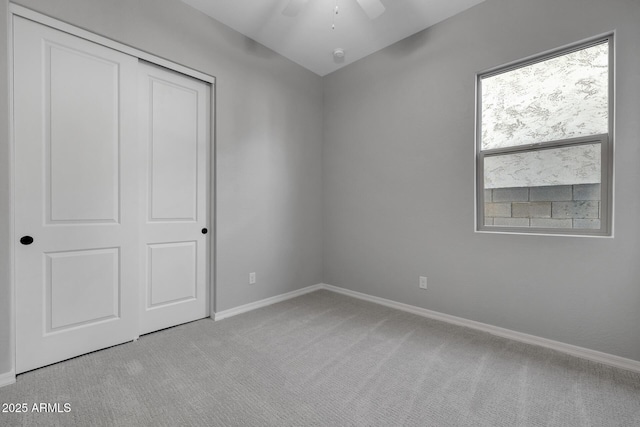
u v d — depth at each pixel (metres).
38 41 1.81
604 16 1.91
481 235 2.46
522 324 2.27
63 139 1.92
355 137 3.38
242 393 1.63
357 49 3.13
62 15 1.86
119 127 2.16
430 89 2.75
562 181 2.16
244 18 2.64
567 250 2.07
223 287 2.75
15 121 1.75
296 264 3.45
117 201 2.16
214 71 2.65
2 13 1.63
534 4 2.18
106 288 2.12
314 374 1.82
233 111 2.80
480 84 2.51
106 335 2.13
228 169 2.77
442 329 2.50
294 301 3.26
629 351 1.86
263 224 3.09
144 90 2.30
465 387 1.69
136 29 2.18
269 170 3.14
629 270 1.86
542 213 2.24
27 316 1.81
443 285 2.69
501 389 1.67
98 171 2.07
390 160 3.06
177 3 2.41
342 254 3.54
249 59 2.93
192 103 2.59
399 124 2.98
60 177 1.92
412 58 2.87
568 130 2.13
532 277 2.22
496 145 2.44
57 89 1.89
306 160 3.55
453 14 2.58
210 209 2.74
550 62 2.19
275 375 1.81
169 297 2.50
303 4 1.99
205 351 2.10
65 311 1.95
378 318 2.75
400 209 2.98
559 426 1.40
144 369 1.86
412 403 1.56
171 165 2.47
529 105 2.28
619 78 1.87
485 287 2.45
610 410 1.50
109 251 2.14
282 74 3.25
